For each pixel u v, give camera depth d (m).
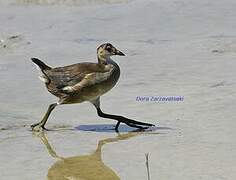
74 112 15.08
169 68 18.67
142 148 11.73
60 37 23.73
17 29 25.02
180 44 21.53
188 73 17.97
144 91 16.41
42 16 26.98
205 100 15.12
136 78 17.80
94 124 13.96
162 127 13.32
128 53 20.81
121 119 13.44
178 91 16.16
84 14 26.61
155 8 26.27
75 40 23.14
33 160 11.12
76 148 11.90
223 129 12.78
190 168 10.29
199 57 19.67
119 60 19.95
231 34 22.30
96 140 12.48
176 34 22.98
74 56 20.97
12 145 12.16
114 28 24.31
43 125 13.44
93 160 11.02
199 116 13.91
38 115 14.81
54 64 20.11
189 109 14.55
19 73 19.09
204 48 20.70
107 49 13.66
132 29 24.02
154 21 24.66
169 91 16.22
